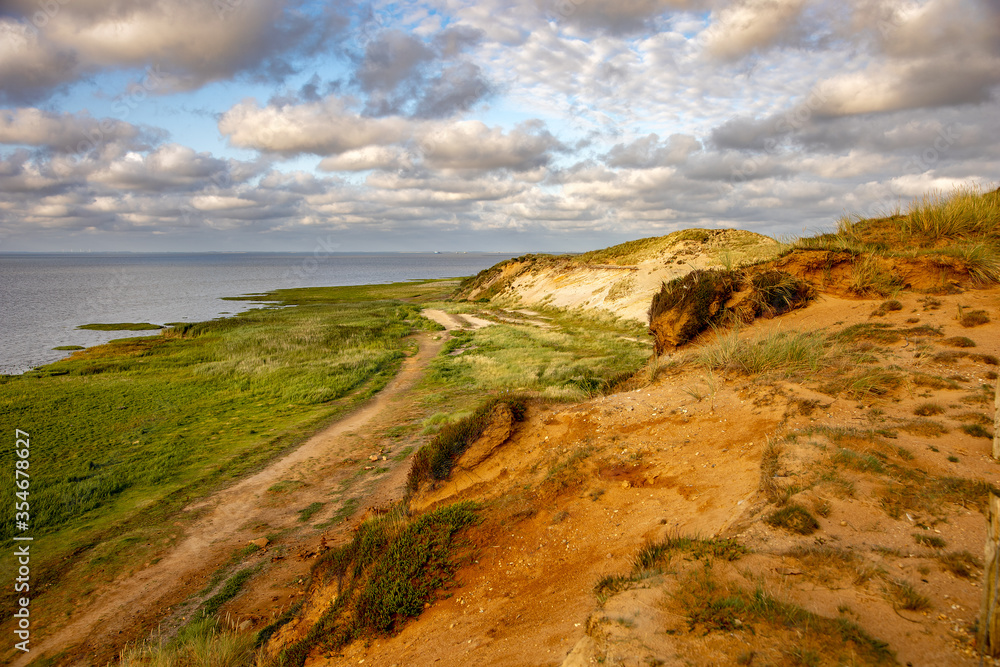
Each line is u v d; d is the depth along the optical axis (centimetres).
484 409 921
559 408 889
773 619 298
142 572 879
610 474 650
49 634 729
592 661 295
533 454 794
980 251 885
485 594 525
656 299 1201
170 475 1295
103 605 793
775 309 1009
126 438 1543
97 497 1165
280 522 1045
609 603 350
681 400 771
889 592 315
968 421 512
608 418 791
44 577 867
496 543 598
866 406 591
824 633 281
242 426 1667
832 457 478
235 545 960
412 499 842
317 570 761
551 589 483
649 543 475
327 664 522
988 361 627
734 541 396
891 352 711
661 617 320
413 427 1595
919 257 928
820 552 360
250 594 797
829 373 686
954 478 426
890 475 444
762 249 1241
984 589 263
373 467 1303
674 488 580
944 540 361
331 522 1025
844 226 1196
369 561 651
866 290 953
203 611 755
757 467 542
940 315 793
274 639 647
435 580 566
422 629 507
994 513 259
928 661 260
